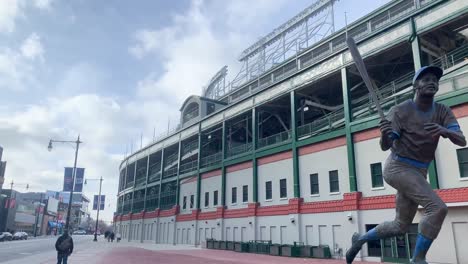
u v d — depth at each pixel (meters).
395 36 25.64
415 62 24.22
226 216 39.91
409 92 24.53
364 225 25.56
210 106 52.44
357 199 26.02
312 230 29.53
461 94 21.69
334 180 28.70
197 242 44.38
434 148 4.03
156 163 67.62
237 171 39.72
